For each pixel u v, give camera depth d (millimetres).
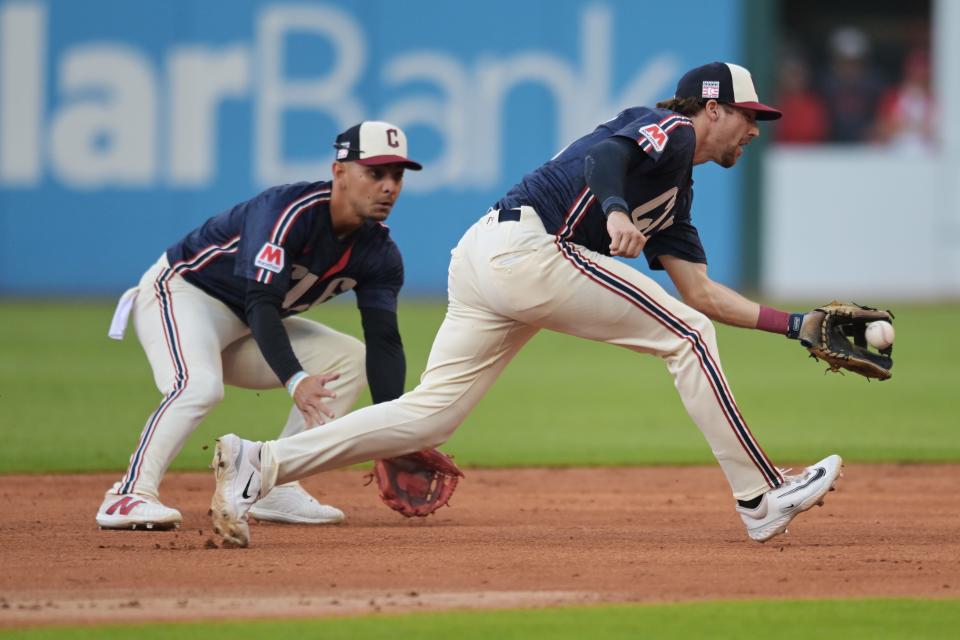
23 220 62375
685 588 15125
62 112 61906
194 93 61688
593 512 21578
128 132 61906
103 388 37188
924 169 63438
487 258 16500
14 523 19688
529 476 25641
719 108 17203
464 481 25047
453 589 14992
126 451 27672
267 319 17828
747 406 35719
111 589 14891
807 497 16984
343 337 20125
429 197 61906
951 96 64000
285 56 61531
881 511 21438
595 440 30219
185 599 14477
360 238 18859
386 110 61656
